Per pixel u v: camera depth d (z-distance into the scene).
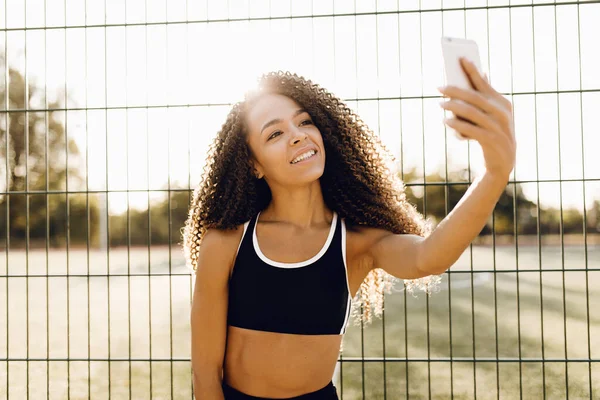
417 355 6.07
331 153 1.43
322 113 1.40
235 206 1.38
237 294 1.34
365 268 1.43
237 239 1.36
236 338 1.36
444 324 7.87
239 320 1.34
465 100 0.92
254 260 1.33
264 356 1.32
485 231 14.05
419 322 7.96
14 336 7.43
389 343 6.66
